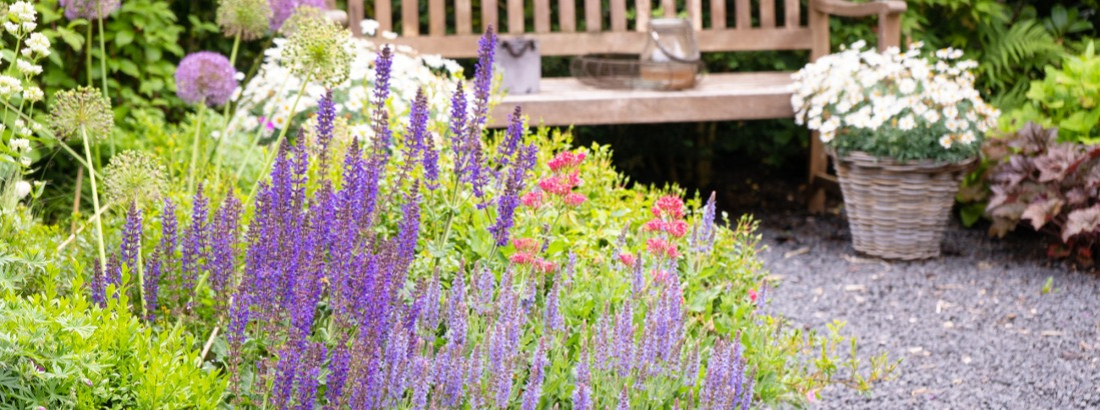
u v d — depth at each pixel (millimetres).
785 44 5254
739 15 5238
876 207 4250
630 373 2121
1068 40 5652
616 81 4777
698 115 4535
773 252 4469
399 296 2082
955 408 2961
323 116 2203
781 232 4832
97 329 1809
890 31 4645
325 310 2111
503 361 1948
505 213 2258
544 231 2385
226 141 3775
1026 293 3891
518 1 5098
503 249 2490
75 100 2469
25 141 2377
